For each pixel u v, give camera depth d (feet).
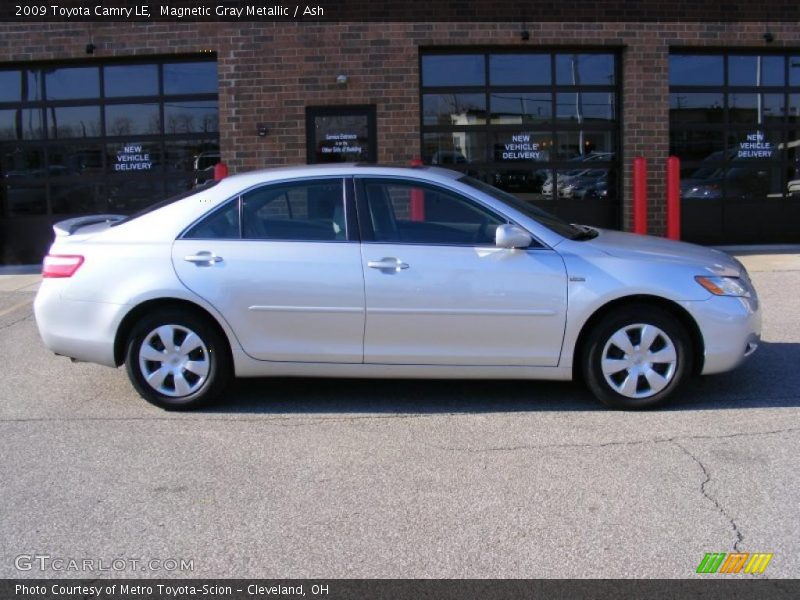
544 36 37.29
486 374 17.20
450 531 11.98
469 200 17.34
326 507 12.84
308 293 17.02
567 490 13.30
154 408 17.99
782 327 24.41
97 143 38.58
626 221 38.34
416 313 16.89
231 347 17.30
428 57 37.91
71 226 18.93
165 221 17.67
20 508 12.93
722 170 39.58
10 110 38.60
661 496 13.03
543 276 16.74
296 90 37.06
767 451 14.80
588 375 17.16
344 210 17.42
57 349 17.90
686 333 16.89
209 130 38.19
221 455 15.11
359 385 19.60
